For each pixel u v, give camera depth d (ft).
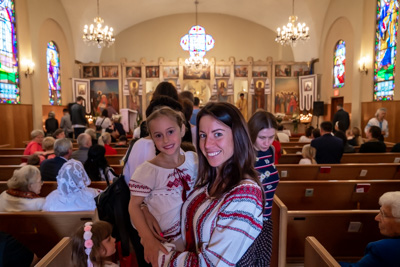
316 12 43.60
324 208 10.85
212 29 55.06
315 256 5.63
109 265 5.66
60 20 41.19
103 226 5.58
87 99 45.91
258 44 55.01
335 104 42.78
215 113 3.58
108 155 16.81
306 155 14.96
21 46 32.76
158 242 3.93
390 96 30.35
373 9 32.86
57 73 41.42
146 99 49.93
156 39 55.01
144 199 4.61
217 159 3.62
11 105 31.19
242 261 3.32
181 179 4.54
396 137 29.19
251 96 49.65
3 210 8.64
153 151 5.44
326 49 44.19
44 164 12.23
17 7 32.04
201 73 49.49
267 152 6.23
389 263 5.33
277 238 8.09
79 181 8.45
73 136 35.24
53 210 8.46
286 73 49.06
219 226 3.26
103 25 49.70
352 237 8.08
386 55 30.91
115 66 49.24
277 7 47.06
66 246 5.95
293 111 49.29
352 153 18.22
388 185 10.62
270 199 6.06
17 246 5.78
